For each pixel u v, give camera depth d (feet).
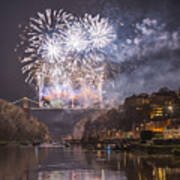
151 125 374.02
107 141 466.29
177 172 92.79
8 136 552.00
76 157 178.91
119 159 154.51
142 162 131.95
